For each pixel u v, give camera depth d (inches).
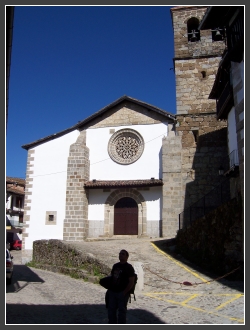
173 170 986.1
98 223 1042.1
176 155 996.6
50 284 553.9
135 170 1050.1
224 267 532.7
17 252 1608.0
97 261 596.7
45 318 335.9
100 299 437.1
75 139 1103.0
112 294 285.7
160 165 1029.8
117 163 1069.8
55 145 1104.2
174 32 1134.4
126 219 1036.5
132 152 1074.7
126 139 1088.2
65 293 474.9
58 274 692.1
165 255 705.6
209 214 608.4
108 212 1042.1
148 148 1053.2
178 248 756.6
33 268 833.5
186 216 912.9
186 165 994.1
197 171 983.0
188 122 1026.7
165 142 1011.9
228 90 652.1
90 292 484.1
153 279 536.7
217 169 973.8
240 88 514.6
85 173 1059.3
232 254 514.6
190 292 458.6
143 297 443.8
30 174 1095.0
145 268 596.1
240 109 511.2
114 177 1063.0
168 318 341.1
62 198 1053.8
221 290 450.6
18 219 1945.1
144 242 859.4
